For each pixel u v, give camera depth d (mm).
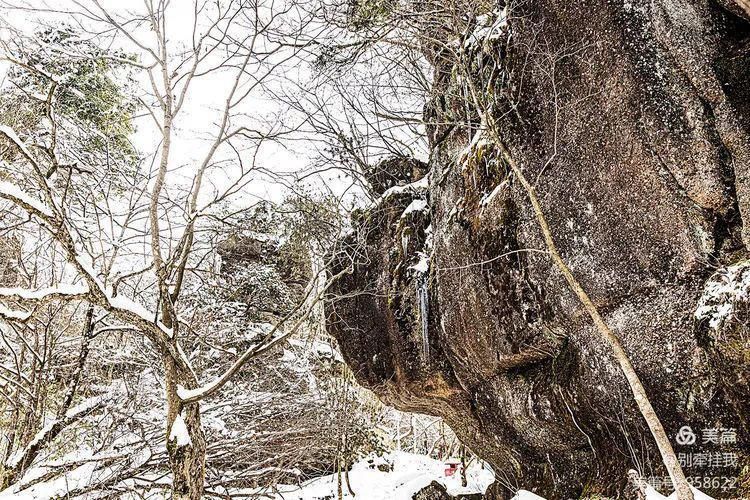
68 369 10797
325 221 10922
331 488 14359
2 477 7574
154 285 10117
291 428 9758
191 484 6848
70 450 8852
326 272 11328
